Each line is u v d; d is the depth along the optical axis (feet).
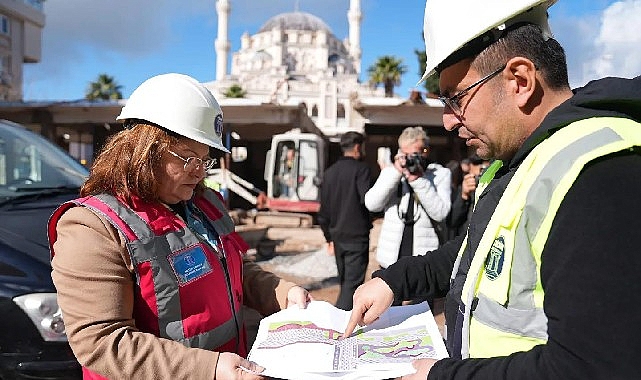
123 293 5.02
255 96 222.48
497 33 4.15
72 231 5.09
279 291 6.94
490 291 4.04
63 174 14.33
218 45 270.26
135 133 5.47
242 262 6.72
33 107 51.67
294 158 55.42
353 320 5.75
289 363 4.83
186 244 5.52
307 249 38.11
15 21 109.60
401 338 5.50
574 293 3.19
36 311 9.15
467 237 5.24
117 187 5.40
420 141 13.82
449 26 4.31
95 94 147.23
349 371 4.52
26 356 9.05
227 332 5.78
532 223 3.67
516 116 4.19
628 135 3.40
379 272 6.24
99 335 4.78
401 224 14.05
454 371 3.90
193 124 5.43
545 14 4.28
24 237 10.46
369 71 145.89
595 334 3.09
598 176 3.32
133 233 5.15
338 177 16.07
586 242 3.21
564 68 4.18
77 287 4.90
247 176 90.74
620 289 3.06
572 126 3.74
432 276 6.18
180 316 5.31
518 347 3.86
